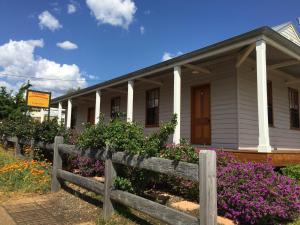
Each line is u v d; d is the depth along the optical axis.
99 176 6.89
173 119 4.26
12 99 17.56
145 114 12.10
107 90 13.68
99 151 4.58
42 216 4.32
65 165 7.28
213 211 2.72
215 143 8.89
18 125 10.62
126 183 4.10
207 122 9.25
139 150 3.81
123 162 4.05
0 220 4.14
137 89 12.73
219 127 8.82
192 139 9.66
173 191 5.62
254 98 8.85
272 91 9.66
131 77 10.76
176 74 8.56
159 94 11.48
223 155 5.36
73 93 15.84
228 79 8.68
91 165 6.86
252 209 3.93
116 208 4.33
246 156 6.33
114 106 14.62
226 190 4.25
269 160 5.92
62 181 5.88
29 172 6.44
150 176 4.79
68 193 5.54
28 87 18.16
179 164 3.16
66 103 19.08
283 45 6.97
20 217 4.28
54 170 5.80
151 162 3.60
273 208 3.83
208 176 2.75
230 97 8.56
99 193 4.41
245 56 7.33
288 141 10.14
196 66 8.82
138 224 3.84
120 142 4.15
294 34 11.85
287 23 11.48
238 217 4.12
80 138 5.41
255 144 8.73
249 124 8.59
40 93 13.44
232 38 6.84
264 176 4.36
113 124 4.65
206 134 9.26
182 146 4.28
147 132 11.84
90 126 5.43
